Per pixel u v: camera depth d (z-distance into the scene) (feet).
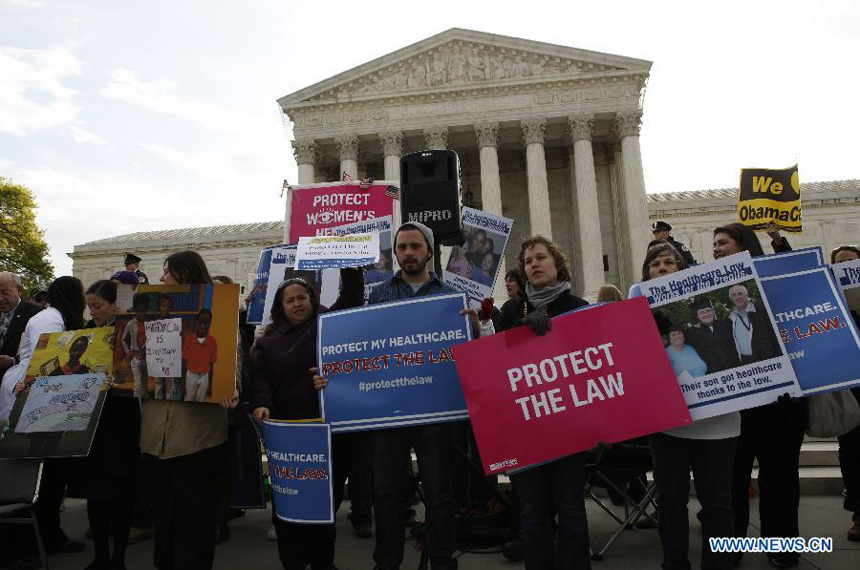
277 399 17.38
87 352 18.58
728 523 14.23
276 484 16.34
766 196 30.17
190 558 16.05
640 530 22.31
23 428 18.15
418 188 21.15
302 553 16.69
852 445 20.04
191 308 17.20
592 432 14.11
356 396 16.07
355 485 22.77
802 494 26.12
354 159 141.18
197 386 16.52
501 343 14.93
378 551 15.69
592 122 138.21
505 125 141.90
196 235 200.44
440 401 15.62
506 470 14.23
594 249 128.67
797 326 15.70
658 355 14.47
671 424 13.96
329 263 18.76
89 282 199.82
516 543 19.29
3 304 24.45
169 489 16.87
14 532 20.95
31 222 156.04
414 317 16.30
